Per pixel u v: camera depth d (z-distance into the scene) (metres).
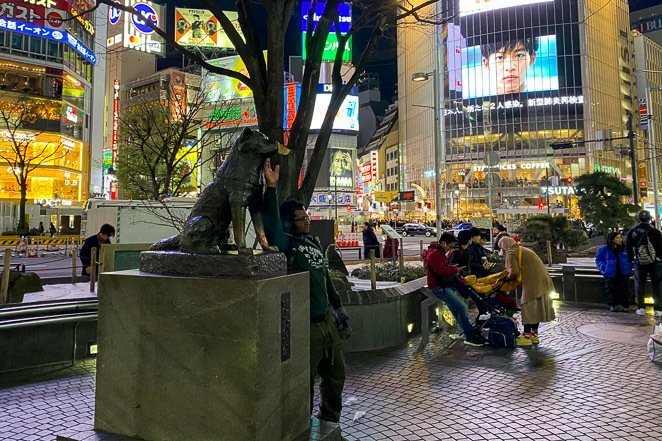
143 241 11.32
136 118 25.00
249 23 6.25
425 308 6.67
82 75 49.16
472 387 4.83
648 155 72.69
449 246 6.95
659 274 8.45
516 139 69.75
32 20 42.69
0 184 42.41
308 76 6.61
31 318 5.55
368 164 102.38
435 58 78.06
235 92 49.28
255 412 2.53
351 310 6.32
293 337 2.94
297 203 3.54
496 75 71.00
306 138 6.63
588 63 68.62
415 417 4.01
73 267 9.50
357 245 27.69
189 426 2.67
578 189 27.48
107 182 55.66
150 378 2.78
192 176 37.84
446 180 73.44
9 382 5.04
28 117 40.50
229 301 2.60
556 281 10.38
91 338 6.07
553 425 3.80
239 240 2.77
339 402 3.52
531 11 69.62
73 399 4.48
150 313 2.80
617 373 5.23
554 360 5.81
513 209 56.81
